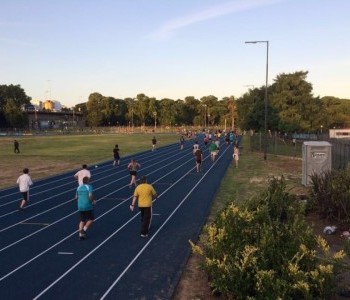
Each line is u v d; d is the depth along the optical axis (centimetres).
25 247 1291
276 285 742
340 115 11106
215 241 917
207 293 934
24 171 1847
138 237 1405
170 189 2405
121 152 5228
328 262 871
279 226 943
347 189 1498
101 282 1016
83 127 14800
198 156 3219
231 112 16188
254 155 4772
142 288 980
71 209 1858
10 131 11400
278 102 6369
